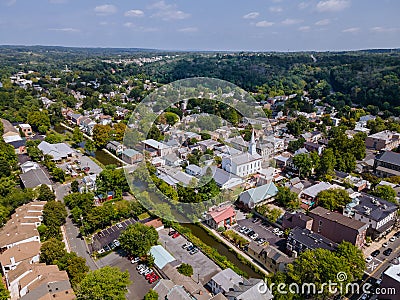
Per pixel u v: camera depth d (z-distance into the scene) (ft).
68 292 150.20
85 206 236.02
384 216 220.43
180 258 196.34
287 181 302.66
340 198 243.19
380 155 340.80
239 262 198.49
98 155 394.52
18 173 317.22
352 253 170.09
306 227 216.13
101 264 192.13
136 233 192.95
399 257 195.31
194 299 155.74
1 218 219.82
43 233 209.36
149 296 152.97
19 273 166.40
